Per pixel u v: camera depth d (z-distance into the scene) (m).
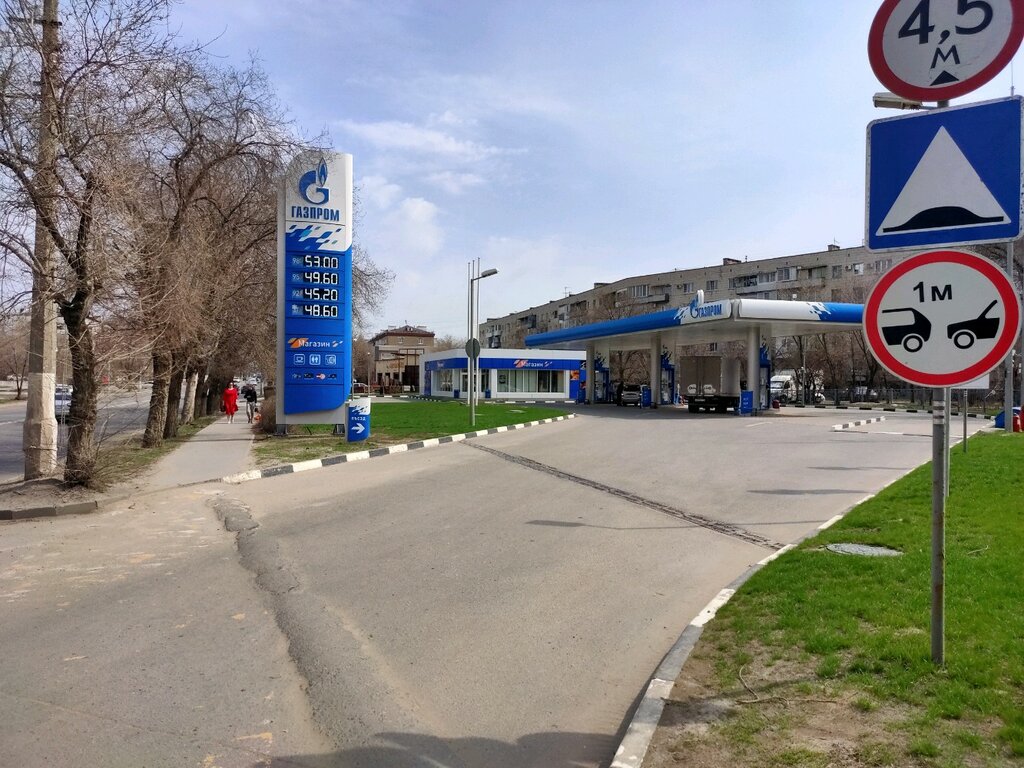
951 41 3.75
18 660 4.69
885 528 7.46
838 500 10.47
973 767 2.95
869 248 3.90
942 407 3.81
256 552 7.69
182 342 16.67
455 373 61.25
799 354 51.50
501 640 5.10
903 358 3.79
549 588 6.33
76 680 4.37
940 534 3.87
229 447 18.03
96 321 11.08
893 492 9.81
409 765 3.43
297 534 8.57
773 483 12.05
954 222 3.68
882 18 3.94
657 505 10.19
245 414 43.19
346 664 4.64
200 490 11.85
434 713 3.98
